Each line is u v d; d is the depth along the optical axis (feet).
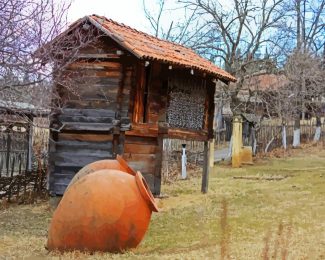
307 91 122.72
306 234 30.32
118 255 25.18
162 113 47.37
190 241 30.01
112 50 44.04
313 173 71.31
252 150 102.89
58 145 45.34
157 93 47.06
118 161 32.12
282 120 120.16
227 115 144.87
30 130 64.39
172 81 48.67
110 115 43.96
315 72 117.29
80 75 44.27
